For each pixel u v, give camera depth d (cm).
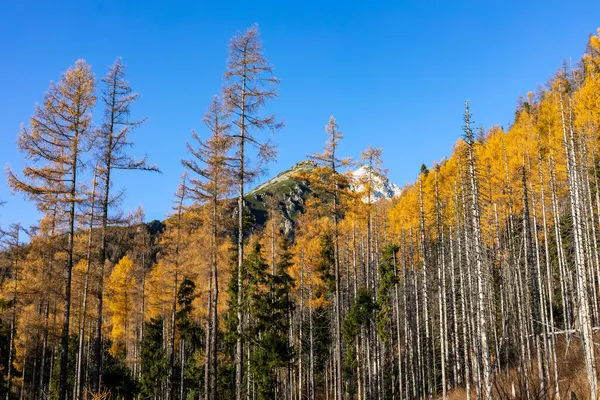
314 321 4303
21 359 3912
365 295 3506
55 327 2741
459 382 3153
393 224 5112
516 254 3825
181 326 3547
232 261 2842
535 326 2914
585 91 4084
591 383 1400
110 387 3825
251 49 2123
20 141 1677
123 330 3844
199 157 2192
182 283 3114
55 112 1756
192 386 3819
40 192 1706
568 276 3294
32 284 1994
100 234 1902
